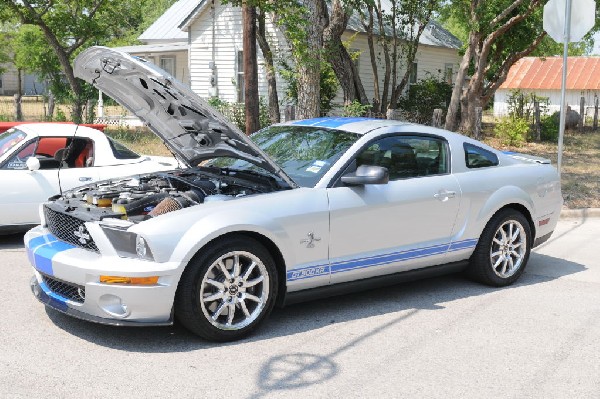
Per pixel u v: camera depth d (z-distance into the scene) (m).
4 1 19.52
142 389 3.91
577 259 7.60
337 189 5.16
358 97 18.56
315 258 5.04
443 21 19.67
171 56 28.22
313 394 3.92
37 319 5.05
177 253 4.36
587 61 35.97
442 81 27.55
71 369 4.17
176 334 4.83
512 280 6.41
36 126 7.86
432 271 5.91
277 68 18.08
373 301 5.82
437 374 4.27
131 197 4.97
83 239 4.61
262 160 4.98
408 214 5.52
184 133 5.46
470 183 5.97
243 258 4.71
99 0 21.64
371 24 20.17
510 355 4.62
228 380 4.08
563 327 5.22
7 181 7.20
